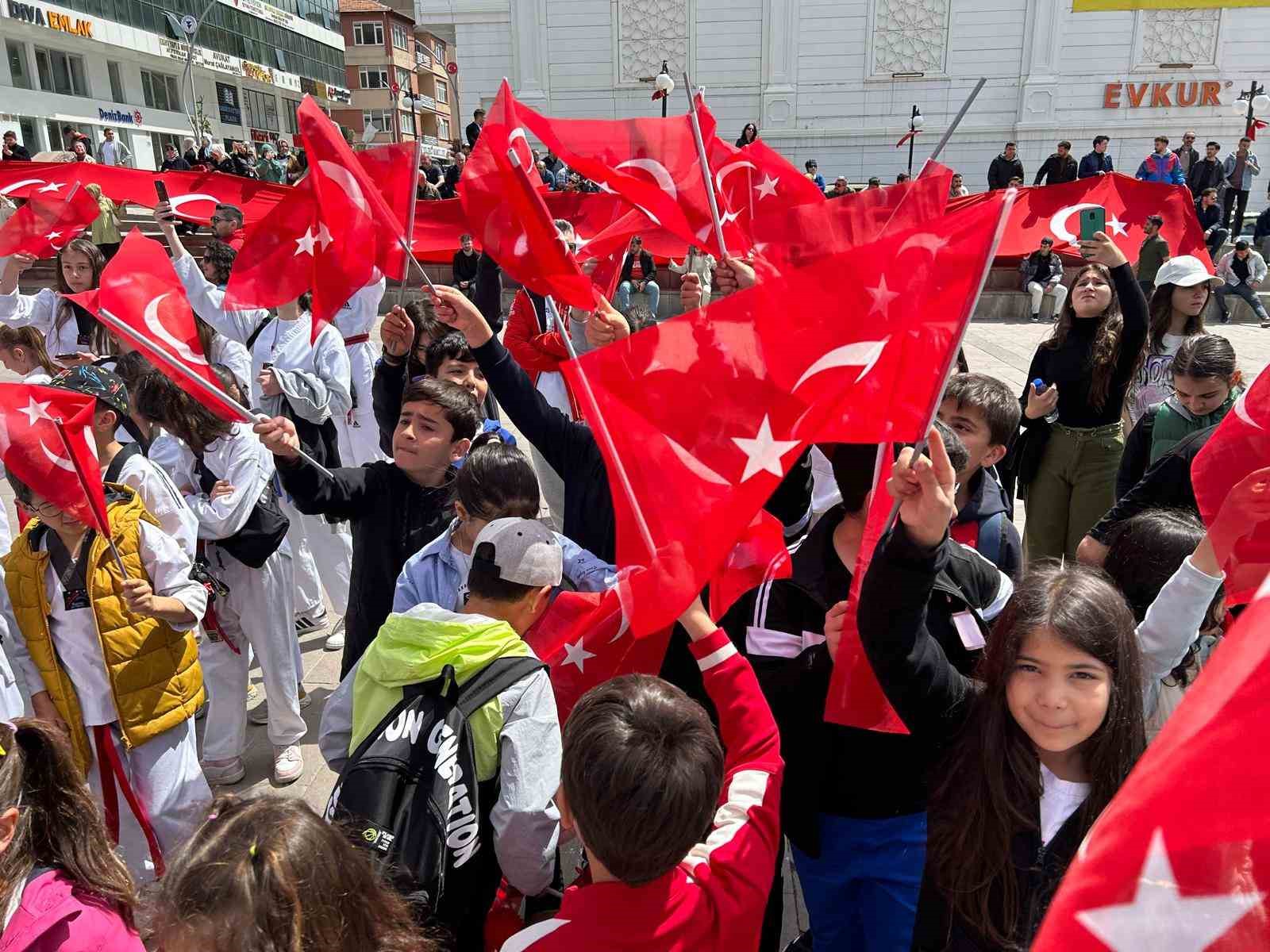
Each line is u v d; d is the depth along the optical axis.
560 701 2.29
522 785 1.83
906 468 1.60
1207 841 0.91
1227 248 16.33
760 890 1.55
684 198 3.41
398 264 3.24
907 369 1.84
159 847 2.77
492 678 1.88
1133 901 0.91
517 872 1.86
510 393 2.86
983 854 1.61
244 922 1.32
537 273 2.98
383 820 1.70
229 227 5.89
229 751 3.62
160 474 2.96
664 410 1.88
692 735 1.44
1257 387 2.02
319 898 1.37
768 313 1.91
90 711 2.66
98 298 2.73
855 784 2.02
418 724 1.81
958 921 1.67
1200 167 17.75
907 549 1.62
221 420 3.26
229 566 3.46
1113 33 22.95
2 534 3.58
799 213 2.88
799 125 24.22
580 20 23.97
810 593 2.09
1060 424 4.17
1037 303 15.71
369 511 2.84
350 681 2.14
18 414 2.44
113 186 6.43
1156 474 2.88
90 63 37.91
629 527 1.85
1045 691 1.51
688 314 1.91
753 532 2.13
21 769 1.69
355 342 5.37
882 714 1.80
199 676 2.84
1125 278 3.82
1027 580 1.62
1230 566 1.87
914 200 1.91
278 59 52.22
